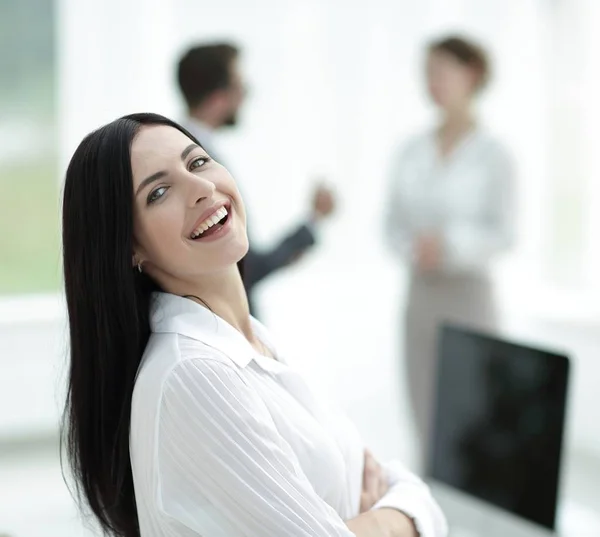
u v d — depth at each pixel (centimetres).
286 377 138
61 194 137
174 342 125
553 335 421
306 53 419
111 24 390
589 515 209
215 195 129
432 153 350
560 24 420
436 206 345
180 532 123
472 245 336
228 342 130
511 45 426
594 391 405
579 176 424
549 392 188
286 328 441
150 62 395
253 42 411
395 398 455
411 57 430
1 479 366
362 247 443
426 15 427
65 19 389
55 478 368
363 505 147
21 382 402
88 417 132
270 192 423
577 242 429
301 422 133
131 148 126
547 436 189
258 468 120
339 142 430
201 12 401
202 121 299
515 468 195
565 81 422
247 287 298
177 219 125
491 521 199
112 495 133
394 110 432
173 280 134
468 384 205
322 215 315
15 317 395
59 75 402
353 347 450
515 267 434
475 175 341
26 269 412
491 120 429
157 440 120
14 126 402
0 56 397
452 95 341
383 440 414
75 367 131
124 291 126
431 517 146
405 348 355
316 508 123
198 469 120
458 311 343
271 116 418
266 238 425
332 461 134
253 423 122
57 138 407
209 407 120
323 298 444
